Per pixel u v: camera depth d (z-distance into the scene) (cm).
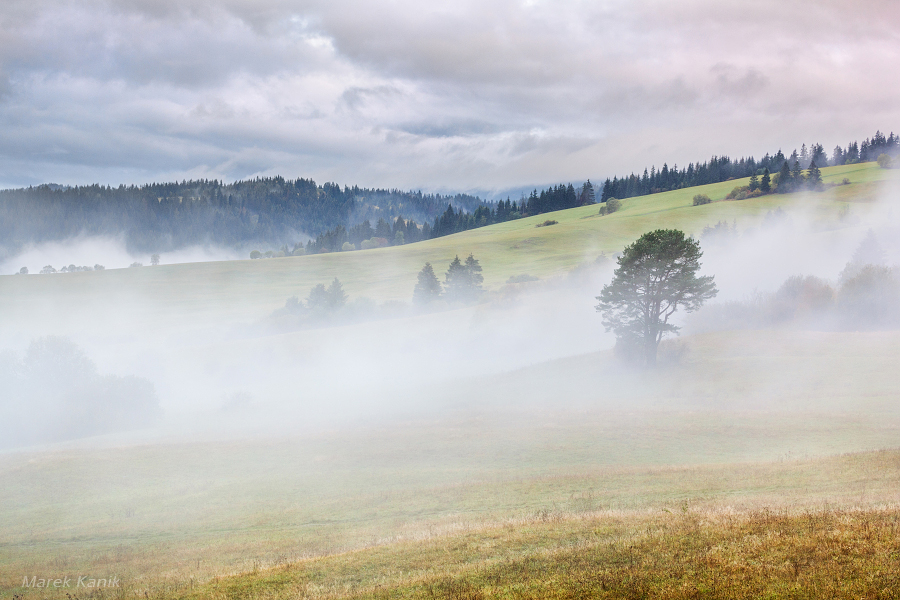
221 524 2786
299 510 2900
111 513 3156
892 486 2212
